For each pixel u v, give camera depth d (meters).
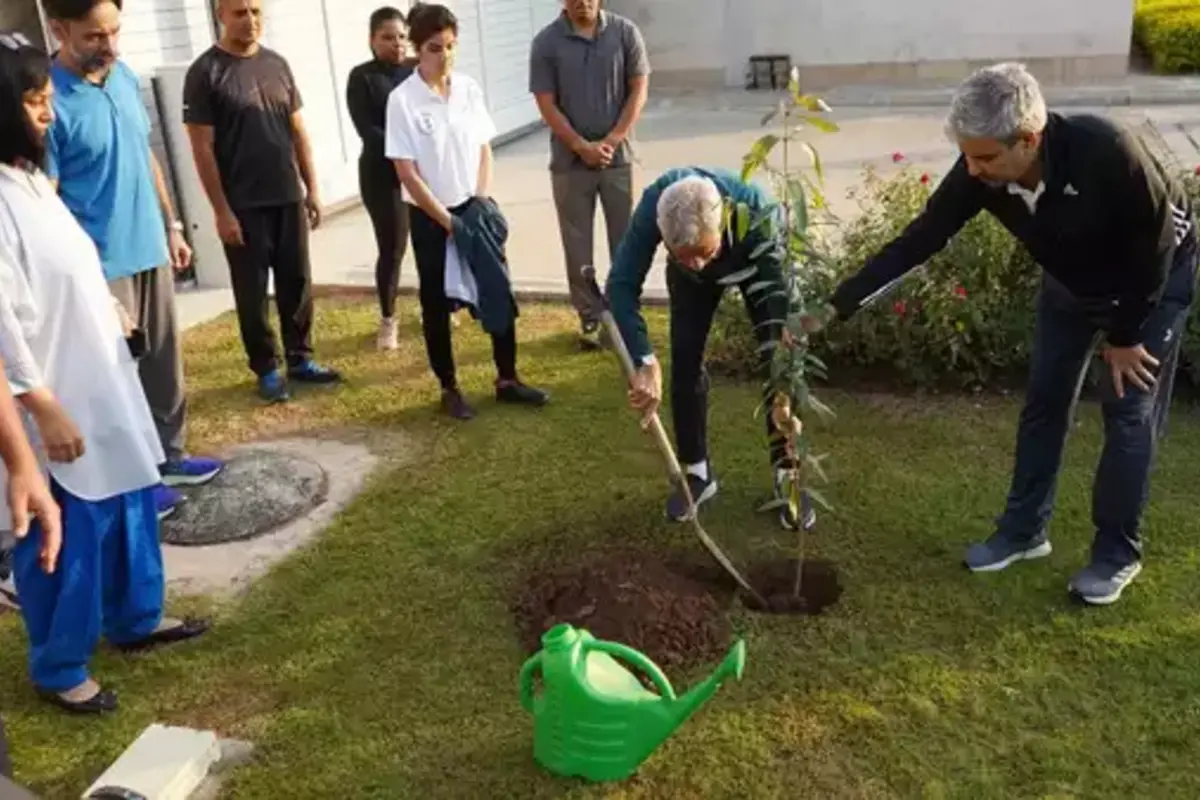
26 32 5.89
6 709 3.25
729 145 11.30
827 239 5.80
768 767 2.88
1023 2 13.59
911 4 13.96
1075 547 3.79
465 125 4.87
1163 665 3.19
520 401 5.25
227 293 7.14
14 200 2.89
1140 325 3.11
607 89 5.64
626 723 2.77
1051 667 3.21
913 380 5.21
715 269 3.73
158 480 3.25
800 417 4.12
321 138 8.77
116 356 3.13
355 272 7.40
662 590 3.58
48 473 3.01
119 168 4.05
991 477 4.33
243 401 5.46
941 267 5.15
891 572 3.71
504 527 4.13
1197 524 3.88
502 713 3.14
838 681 3.19
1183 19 13.55
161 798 2.79
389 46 5.59
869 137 11.23
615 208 5.82
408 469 4.66
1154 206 2.92
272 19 8.03
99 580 3.15
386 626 3.56
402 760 2.97
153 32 6.84
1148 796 2.73
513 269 7.41
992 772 2.83
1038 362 3.47
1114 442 3.37
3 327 2.74
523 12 12.20
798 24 14.48
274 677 3.35
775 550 3.88
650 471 4.52
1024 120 2.82
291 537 4.18
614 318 3.61
